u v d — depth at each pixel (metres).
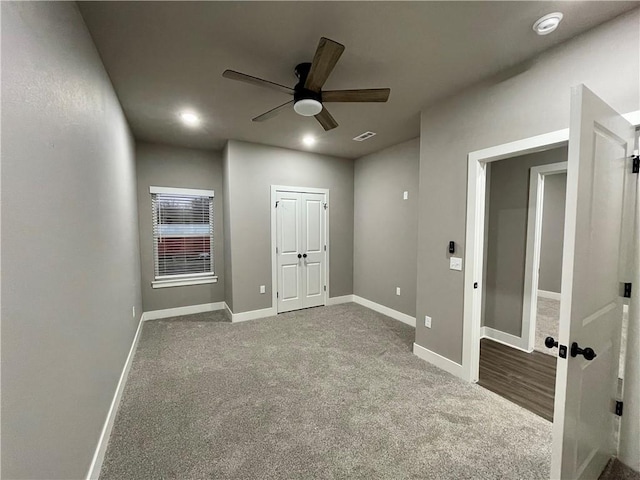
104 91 2.06
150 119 3.16
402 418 2.03
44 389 1.02
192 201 4.47
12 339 0.83
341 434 1.87
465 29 1.74
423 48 1.93
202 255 4.59
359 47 1.92
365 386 2.43
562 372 1.20
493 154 2.25
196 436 1.85
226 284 4.52
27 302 0.92
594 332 1.37
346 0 1.50
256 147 4.19
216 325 3.95
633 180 1.60
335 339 3.46
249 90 2.50
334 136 3.80
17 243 0.87
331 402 2.21
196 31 1.75
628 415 1.63
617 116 1.44
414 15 1.62
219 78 2.30
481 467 1.61
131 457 1.68
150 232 4.17
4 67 0.81
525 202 3.20
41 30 1.06
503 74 2.18
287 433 1.88
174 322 4.07
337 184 5.00
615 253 1.50
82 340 1.41
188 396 2.29
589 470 1.43
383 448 1.75
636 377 1.60
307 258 4.75
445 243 2.67
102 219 1.90
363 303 5.01
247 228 4.16
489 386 2.44
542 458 1.67
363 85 2.41
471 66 2.13
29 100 0.96
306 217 4.71
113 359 2.08
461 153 2.51
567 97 1.84
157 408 2.14
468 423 1.97
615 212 1.48
